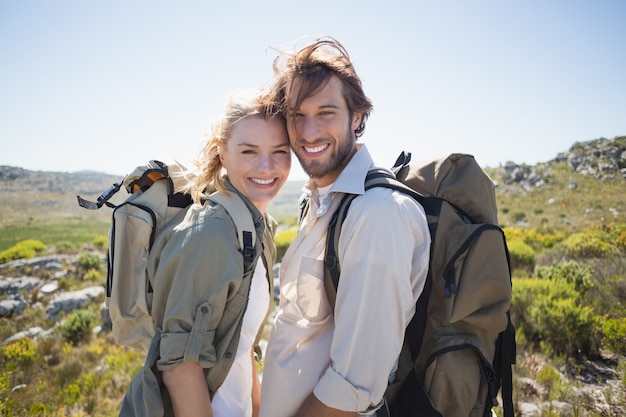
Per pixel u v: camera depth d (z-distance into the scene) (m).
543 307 5.14
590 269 7.31
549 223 22.28
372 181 1.37
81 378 6.11
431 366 1.37
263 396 1.49
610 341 4.61
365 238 1.23
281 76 1.48
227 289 1.25
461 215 1.50
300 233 1.49
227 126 1.46
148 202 1.43
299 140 1.45
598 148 39.75
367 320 1.22
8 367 6.88
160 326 1.30
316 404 1.27
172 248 1.26
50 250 24.70
